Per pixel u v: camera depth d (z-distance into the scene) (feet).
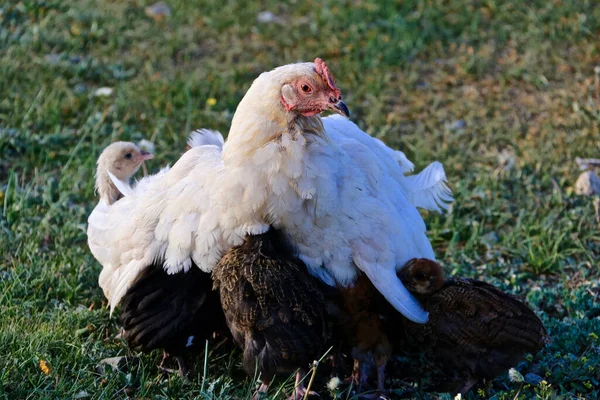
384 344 26.12
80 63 47.42
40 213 35.40
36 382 25.02
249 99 24.56
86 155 39.65
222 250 25.03
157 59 49.62
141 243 25.88
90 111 43.34
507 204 37.37
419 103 45.85
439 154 40.83
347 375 27.50
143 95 44.93
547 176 38.78
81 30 51.67
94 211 29.91
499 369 25.58
